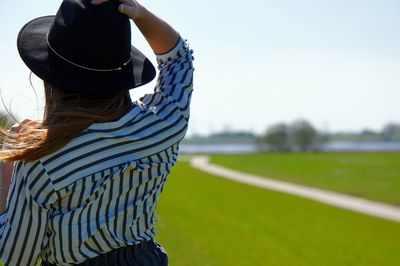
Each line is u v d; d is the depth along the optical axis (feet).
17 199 7.65
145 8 8.37
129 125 8.03
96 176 7.73
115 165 7.85
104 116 7.80
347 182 187.21
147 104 8.49
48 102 8.04
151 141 8.13
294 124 586.86
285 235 71.31
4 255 7.72
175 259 48.83
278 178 212.23
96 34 7.66
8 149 7.59
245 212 99.60
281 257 54.75
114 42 7.76
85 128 7.72
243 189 159.94
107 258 8.02
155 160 8.26
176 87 8.61
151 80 8.31
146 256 8.38
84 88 7.71
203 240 62.08
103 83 7.79
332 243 65.98
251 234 70.74
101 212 7.84
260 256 54.39
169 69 8.85
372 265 52.85
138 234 8.19
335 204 119.65
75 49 7.67
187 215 89.20
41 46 7.95
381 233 76.59
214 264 47.55
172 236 63.26
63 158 7.61
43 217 7.62
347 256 57.31
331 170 259.39
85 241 7.76
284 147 582.76
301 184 182.19
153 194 8.34
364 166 290.97
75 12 7.66
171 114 8.38
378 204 119.75
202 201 119.03
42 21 8.36
